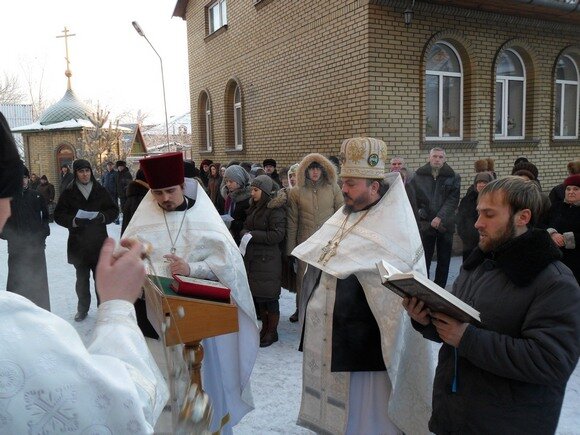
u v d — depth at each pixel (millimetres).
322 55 8469
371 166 2697
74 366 806
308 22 8789
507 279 1840
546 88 9086
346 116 7992
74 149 20203
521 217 1806
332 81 8266
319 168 5047
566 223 4562
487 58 8352
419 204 6184
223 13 12484
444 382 1960
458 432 1875
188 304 2027
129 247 1182
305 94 9070
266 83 10453
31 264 5293
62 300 6441
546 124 9188
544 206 1843
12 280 5258
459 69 8359
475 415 1827
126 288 1095
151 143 47781
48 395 766
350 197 2770
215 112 13141
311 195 5066
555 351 1650
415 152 7855
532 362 1664
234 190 5660
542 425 1773
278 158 10195
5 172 900
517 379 1717
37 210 5383
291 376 4129
